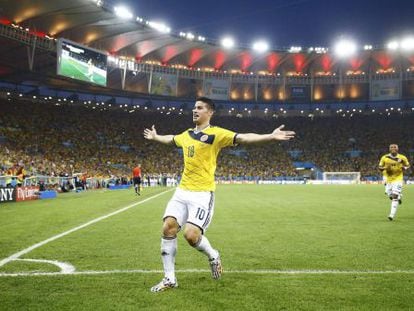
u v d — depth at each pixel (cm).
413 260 569
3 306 371
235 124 7012
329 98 7081
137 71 5716
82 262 561
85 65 4581
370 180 5650
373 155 6156
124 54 5747
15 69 4919
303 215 1218
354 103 7112
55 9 3981
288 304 374
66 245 699
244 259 580
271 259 579
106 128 5975
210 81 6531
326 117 7188
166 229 438
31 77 5244
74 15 4238
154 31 5150
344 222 1041
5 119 4959
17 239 769
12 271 510
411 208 1461
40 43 4331
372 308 363
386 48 6125
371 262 556
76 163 4838
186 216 457
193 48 6003
